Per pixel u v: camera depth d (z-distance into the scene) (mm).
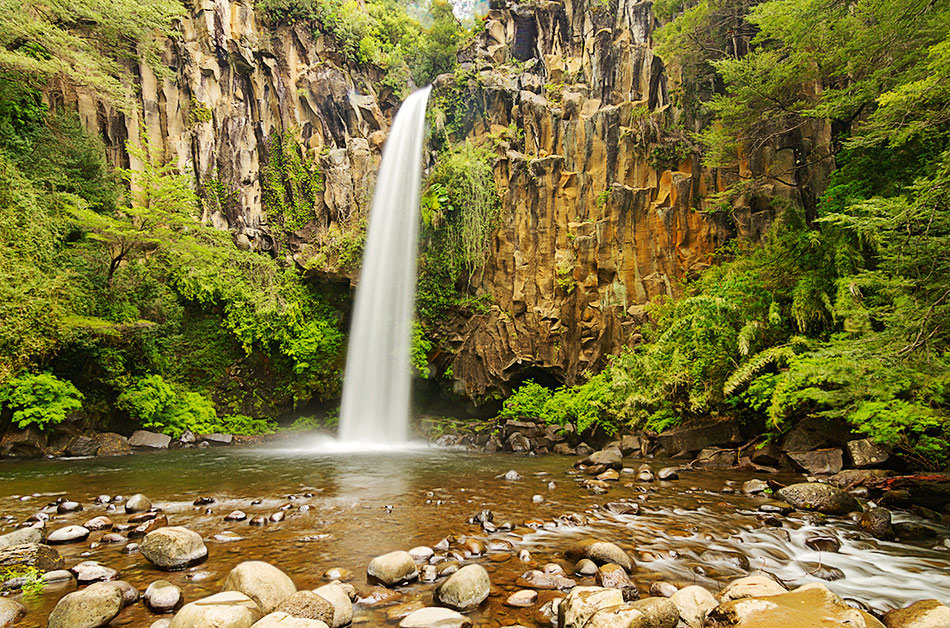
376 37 25375
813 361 8836
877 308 8609
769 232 14844
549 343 18281
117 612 3543
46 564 4418
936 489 7434
